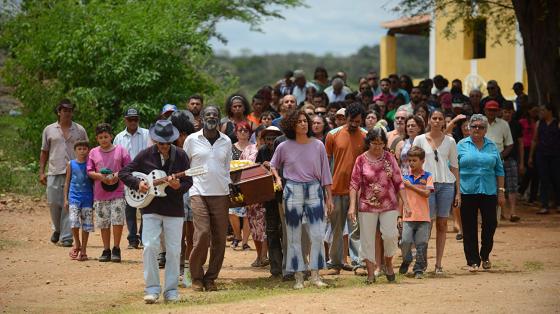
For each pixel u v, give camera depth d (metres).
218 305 16.00
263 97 27.16
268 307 15.54
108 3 36.97
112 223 22.25
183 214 17.27
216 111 18.45
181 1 37.66
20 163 36.69
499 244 24.97
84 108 34.09
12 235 26.33
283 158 18.73
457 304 15.73
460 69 53.34
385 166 18.75
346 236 21.20
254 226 21.47
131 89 34.84
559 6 37.03
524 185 35.19
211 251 18.69
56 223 25.45
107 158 22.66
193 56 36.47
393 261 22.31
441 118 20.55
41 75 36.28
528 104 34.88
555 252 23.44
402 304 15.77
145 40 34.56
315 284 18.39
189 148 18.45
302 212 18.50
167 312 15.38
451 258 22.91
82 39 35.03
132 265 21.89
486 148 20.89
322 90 36.16
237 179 19.14
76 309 16.77
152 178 16.81
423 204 19.58
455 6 43.59
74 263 22.11
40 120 35.59
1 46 39.72
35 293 18.31
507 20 43.62
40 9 37.19
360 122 20.17
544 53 36.78
